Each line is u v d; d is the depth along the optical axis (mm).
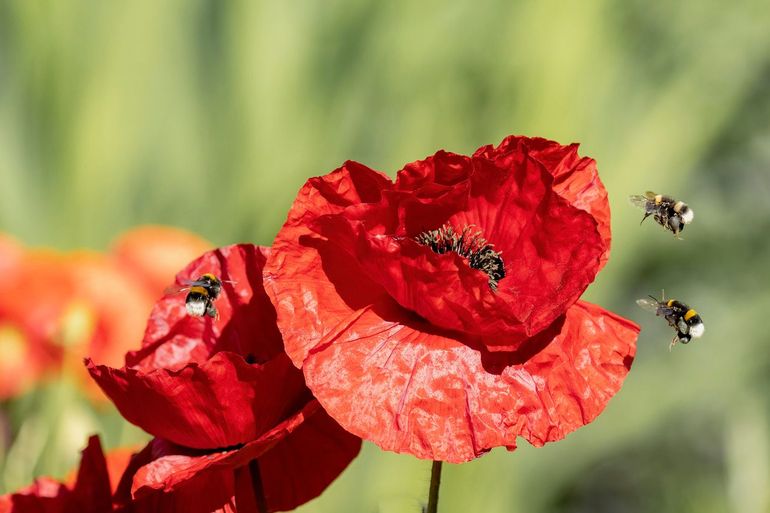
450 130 1554
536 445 752
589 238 764
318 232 766
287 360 760
